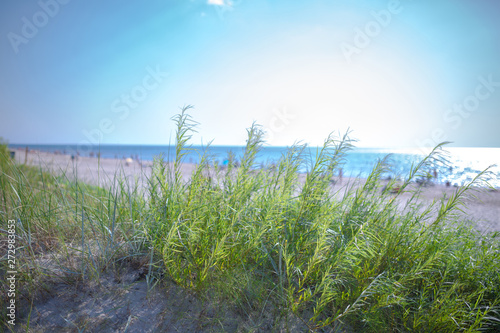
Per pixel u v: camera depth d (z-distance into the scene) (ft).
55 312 6.13
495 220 18.48
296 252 7.53
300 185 9.11
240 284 7.17
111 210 9.87
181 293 6.95
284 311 6.72
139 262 7.71
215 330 6.27
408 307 7.47
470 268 7.90
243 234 7.53
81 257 7.59
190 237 7.01
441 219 8.20
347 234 7.98
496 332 7.28
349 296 7.13
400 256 7.90
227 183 8.63
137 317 6.27
